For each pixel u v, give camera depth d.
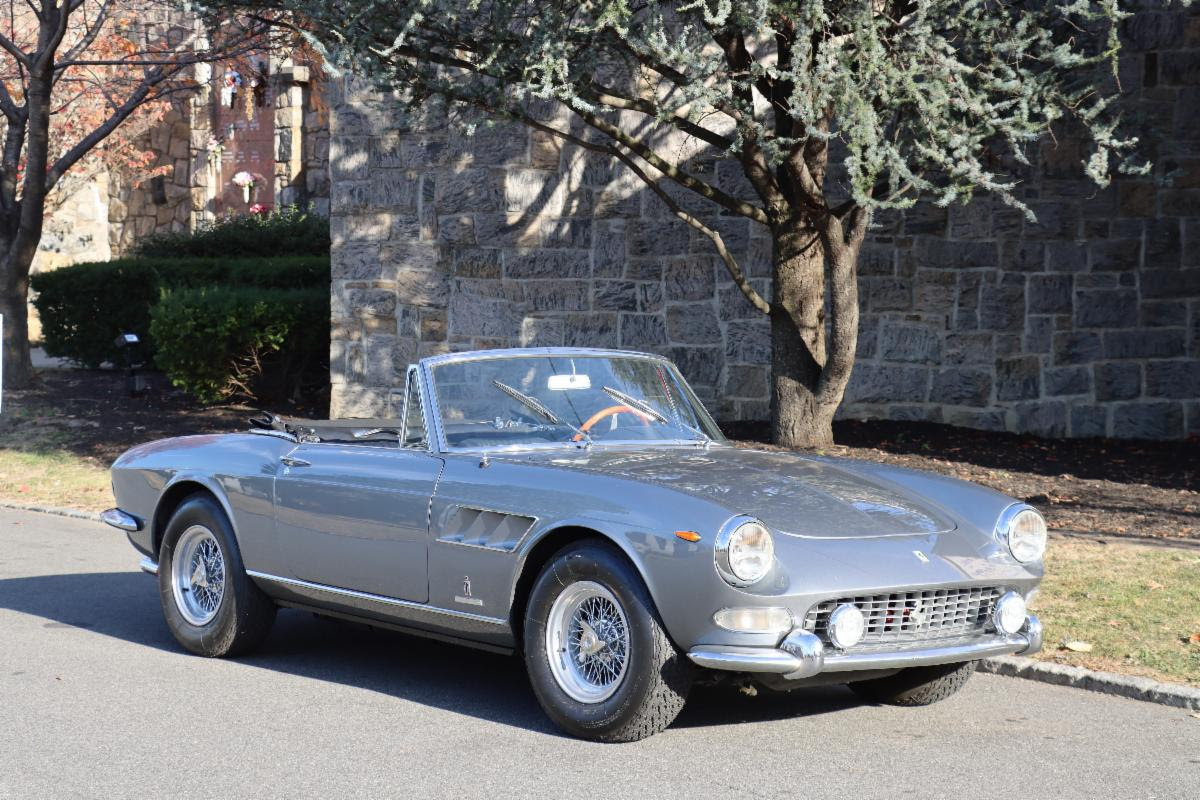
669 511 4.98
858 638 4.91
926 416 14.09
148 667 6.59
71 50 17.36
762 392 14.25
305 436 6.62
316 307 17.09
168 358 16.66
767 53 13.29
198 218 28.69
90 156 26.05
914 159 10.57
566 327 14.63
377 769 4.91
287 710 5.78
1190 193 13.95
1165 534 9.43
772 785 4.74
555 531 5.31
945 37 10.29
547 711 5.33
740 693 6.16
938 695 5.89
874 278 14.04
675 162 14.24
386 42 10.06
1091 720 5.75
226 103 27.77
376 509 5.93
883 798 4.62
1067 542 9.12
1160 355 14.08
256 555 6.56
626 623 5.05
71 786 4.71
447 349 15.02
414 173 15.04
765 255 14.20
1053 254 13.95
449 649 7.16
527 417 6.12
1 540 10.48
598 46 10.00
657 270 14.41
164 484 7.05
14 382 17.83
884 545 5.11
